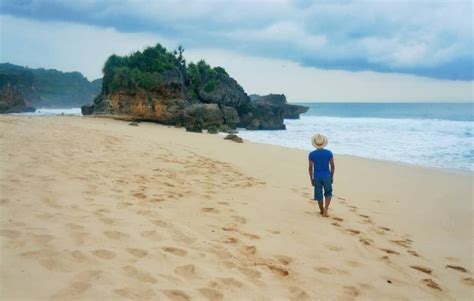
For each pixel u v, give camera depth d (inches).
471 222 339.0
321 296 167.2
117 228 199.2
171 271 162.7
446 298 184.2
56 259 151.6
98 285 137.2
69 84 6441.9
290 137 1464.1
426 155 925.8
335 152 992.2
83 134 667.4
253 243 220.4
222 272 172.4
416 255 241.1
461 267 227.6
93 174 326.6
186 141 878.4
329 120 2878.9
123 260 163.2
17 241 162.7
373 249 240.2
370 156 916.0
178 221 235.5
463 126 1900.8
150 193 296.0
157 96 1644.9
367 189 472.7
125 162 420.5
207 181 386.9
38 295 123.4
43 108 4943.4
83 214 212.8
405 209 371.9
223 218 261.0
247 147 879.1
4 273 133.4
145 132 1032.2
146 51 1883.6
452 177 608.7
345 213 328.2
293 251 217.2
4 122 740.7
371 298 173.6
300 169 575.8
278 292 163.6
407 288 189.2
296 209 319.3
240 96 2097.7
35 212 204.1
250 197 340.2
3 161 322.0
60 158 377.7
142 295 136.6
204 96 2005.4
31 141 473.7
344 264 208.4
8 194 229.3
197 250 192.7
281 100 3184.1
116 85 1694.1
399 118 3095.5
